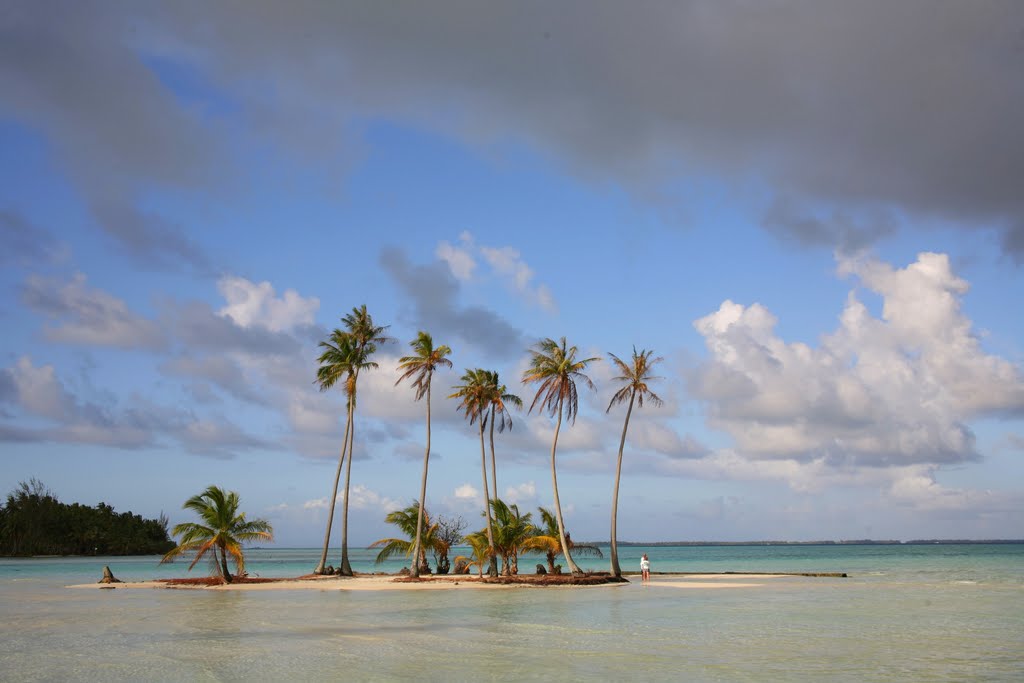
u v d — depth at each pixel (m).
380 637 27.53
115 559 175.12
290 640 26.75
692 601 43.78
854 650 24.45
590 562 146.88
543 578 59.25
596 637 27.52
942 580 71.00
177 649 24.66
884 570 99.56
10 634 28.89
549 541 59.66
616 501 62.62
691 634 28.42
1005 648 24.91
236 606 40.66
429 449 65.50
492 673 20.27
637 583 62.31
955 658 22.78
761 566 123.19
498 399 58.88
